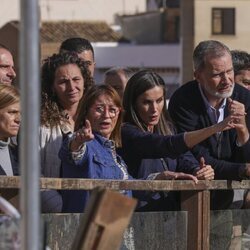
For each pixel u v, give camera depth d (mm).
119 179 10094
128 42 83000
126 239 9977
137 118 11266
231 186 10633
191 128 11742
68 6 84125
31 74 7000
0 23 75500
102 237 7699
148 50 78250
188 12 78188
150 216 10109
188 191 10375
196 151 11367
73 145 9953
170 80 78688
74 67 11547
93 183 9562
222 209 10703
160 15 87250
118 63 77625
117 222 7707
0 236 7406
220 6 78688
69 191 9836
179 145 10695
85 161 10078
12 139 10477
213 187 10453
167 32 87375
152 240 10133
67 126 11203
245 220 10789
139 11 89188
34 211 7035
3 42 18328
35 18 7008
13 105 10188
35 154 7023
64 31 79375
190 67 76500
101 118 10516
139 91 11219
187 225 10367
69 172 10070
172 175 10375
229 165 11016
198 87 11859
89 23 82438
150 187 9930
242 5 79250
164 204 10453
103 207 7695
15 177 9109
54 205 9742
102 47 77625
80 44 13664
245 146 11359
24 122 7008
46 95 11477
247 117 11930
